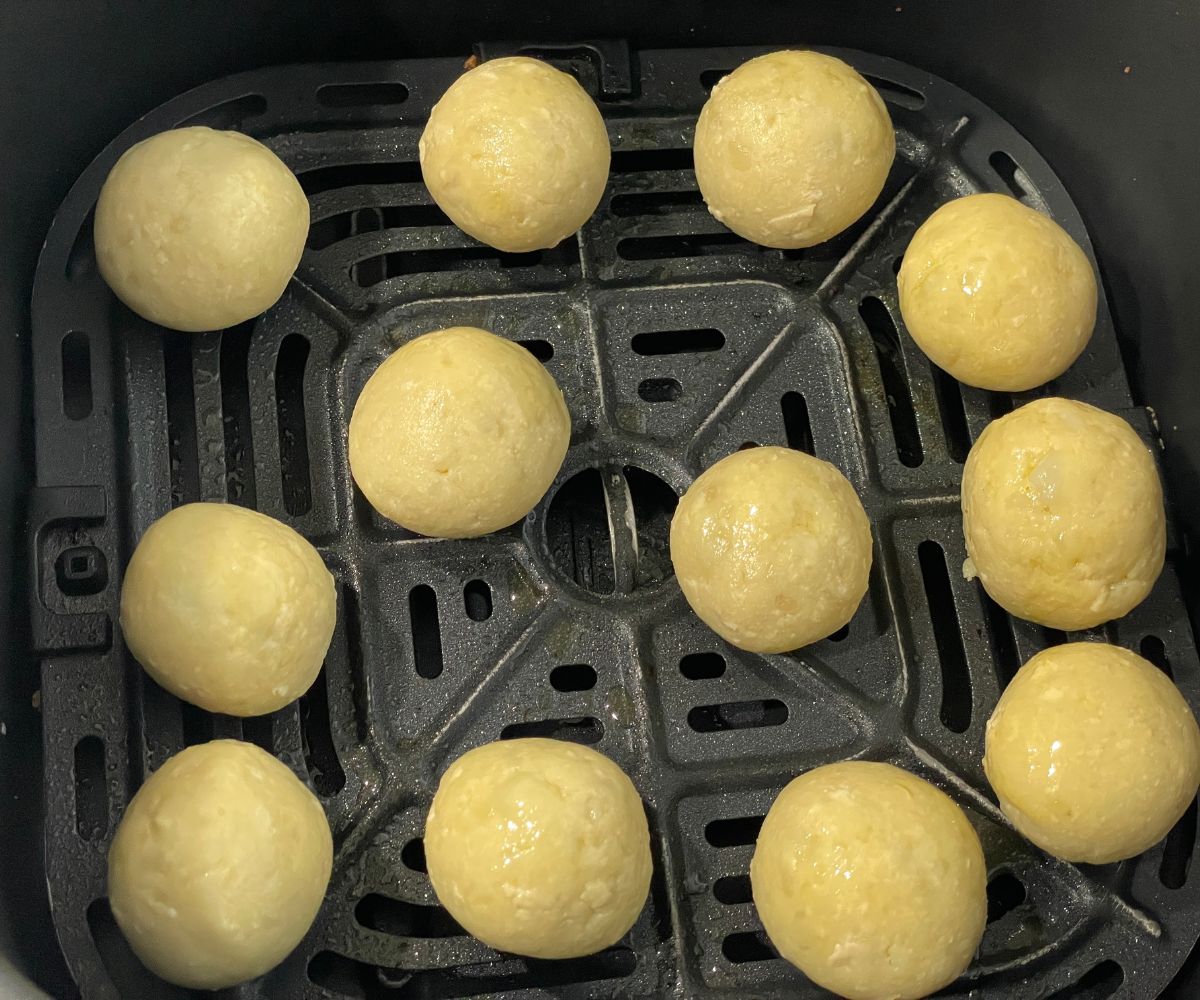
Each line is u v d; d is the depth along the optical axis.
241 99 0.25
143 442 0.23
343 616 0.23
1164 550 0.22
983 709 0.23
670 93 0.26
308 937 0.21
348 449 0.23
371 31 0.26
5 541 0.21
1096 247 0.26
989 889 0.22
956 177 0.26
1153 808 0.20
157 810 0.19
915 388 0.25
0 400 0.21
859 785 0.21
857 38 0.27
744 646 0.22
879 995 0.20
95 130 0.24
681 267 0.25
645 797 0.22
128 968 0.20
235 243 0.22
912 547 0.24
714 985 0.21
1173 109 0.24
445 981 0.21
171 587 0.21
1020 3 0.25
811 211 0.24
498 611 0.23
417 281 0.25
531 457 0.22
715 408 0.24
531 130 0.23
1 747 0.20
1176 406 0.24
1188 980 0.21
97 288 0.23
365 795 0.22
